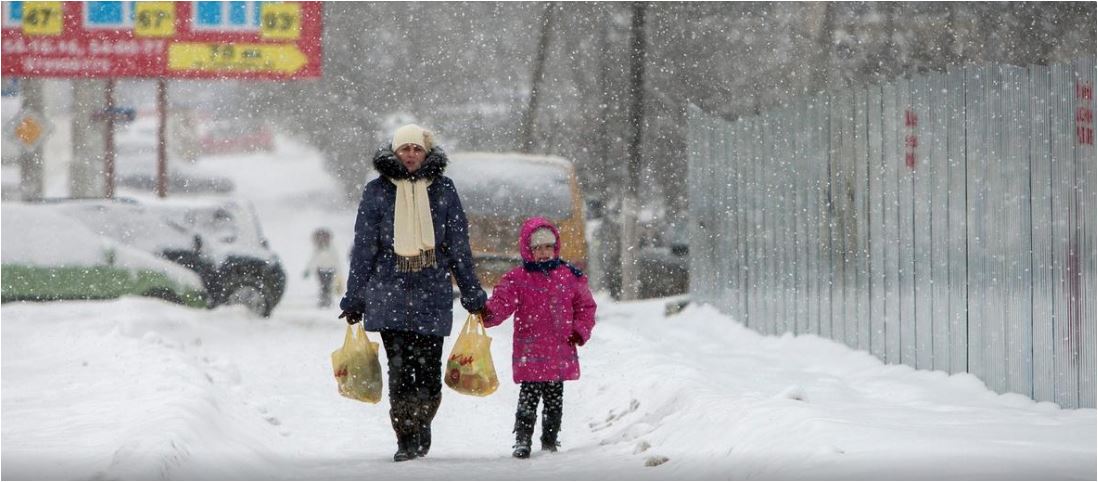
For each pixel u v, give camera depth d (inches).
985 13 2923.2
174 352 1507.1
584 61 4247.0
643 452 949.2
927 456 729.6
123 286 2245.3
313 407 1304.1
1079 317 997.2
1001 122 1125.1
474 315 994.7
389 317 929.5
